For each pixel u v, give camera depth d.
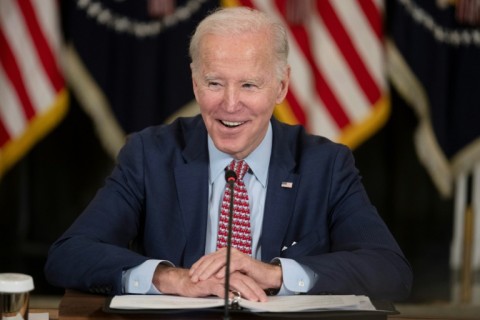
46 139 11.95
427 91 11.26
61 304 4.45
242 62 4.82
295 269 4.64
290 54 10.74
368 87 10.84
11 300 4.01
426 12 11.16
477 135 11.48
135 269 4.63
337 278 4.69
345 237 5.18
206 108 4.95
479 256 12.66
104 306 4.30
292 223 5.24
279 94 5.15
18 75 10.72
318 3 10.81
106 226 5.11
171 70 10.88
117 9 10.90
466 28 11.34
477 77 11.41
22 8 10.68
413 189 12.48
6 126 10.79
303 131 5.65
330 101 10.83
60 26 10.99
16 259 11.92
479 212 12.71
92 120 11.88
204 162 5.28
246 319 4.13
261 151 5.27
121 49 10.95
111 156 11.08
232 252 4.59
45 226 12.12
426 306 10.41
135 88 10.92
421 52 11.20
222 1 10.81
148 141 5.42
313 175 5.31
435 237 12.62
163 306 4.22
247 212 5.22
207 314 4.20
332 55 10.81
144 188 5.30
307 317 4.12
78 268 4.73
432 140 11.30
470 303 10.62
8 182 12.01
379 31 10.86
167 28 10.88
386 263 4.91
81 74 10.97
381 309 4.26
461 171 11.58
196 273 4.49
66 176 12.04
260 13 4.95
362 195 5.36
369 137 12.38
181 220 5.20
